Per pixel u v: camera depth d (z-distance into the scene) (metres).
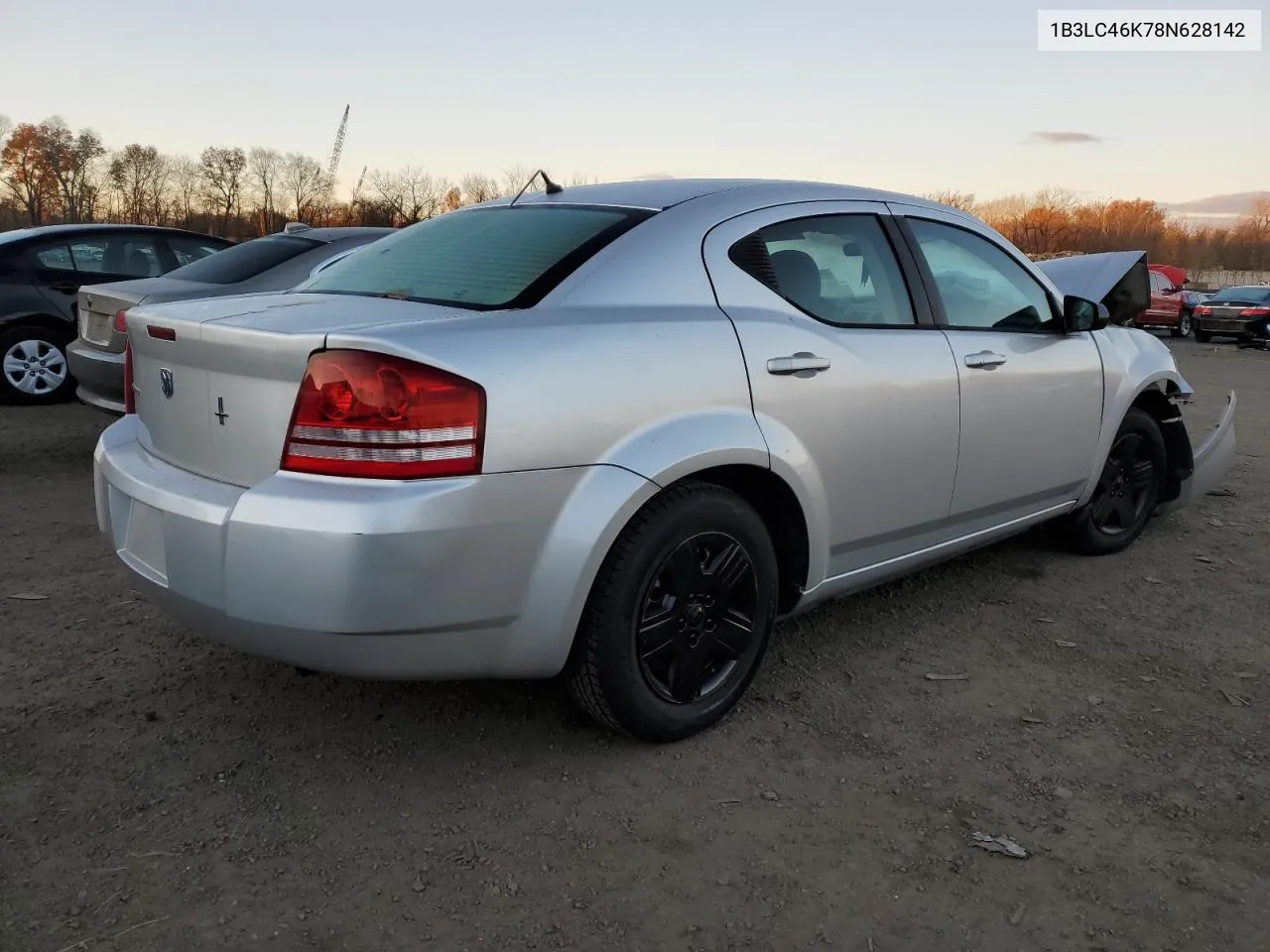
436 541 2.17
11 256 7.93
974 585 4.13
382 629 2.17
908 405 3.18
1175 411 4.76
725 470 2.75
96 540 4.52
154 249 8.70
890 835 2.38
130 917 2.04
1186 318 25.80
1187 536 4.91
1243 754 2.80
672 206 2.93
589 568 2.40
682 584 2.65
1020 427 3.67
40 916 2.03
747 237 2.95
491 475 2.22
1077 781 2.63
